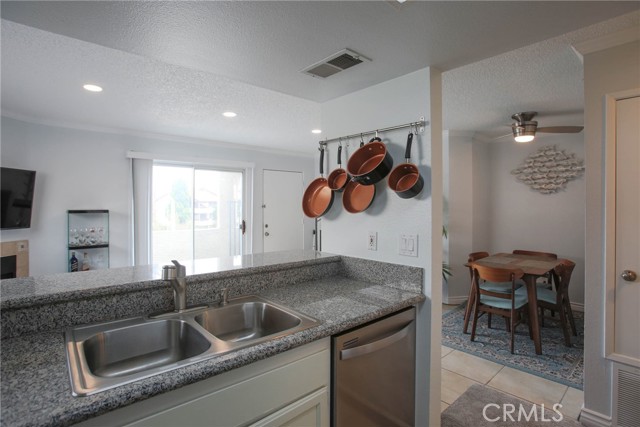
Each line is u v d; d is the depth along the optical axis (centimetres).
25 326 111
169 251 473
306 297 159
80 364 92
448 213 434
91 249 391
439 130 165
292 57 151
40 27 126
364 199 189
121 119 363
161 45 141
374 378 140
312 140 490
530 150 434
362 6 113
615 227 173
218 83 259
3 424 66
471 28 128
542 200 427
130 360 122
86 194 386
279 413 108
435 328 164
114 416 78
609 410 179
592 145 180
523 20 123
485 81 244
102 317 126
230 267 167
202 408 91
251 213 550
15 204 324
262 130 421
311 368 117
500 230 459
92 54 208
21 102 301
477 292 305
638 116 166
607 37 173
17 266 329
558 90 263
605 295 177
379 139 181
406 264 171
